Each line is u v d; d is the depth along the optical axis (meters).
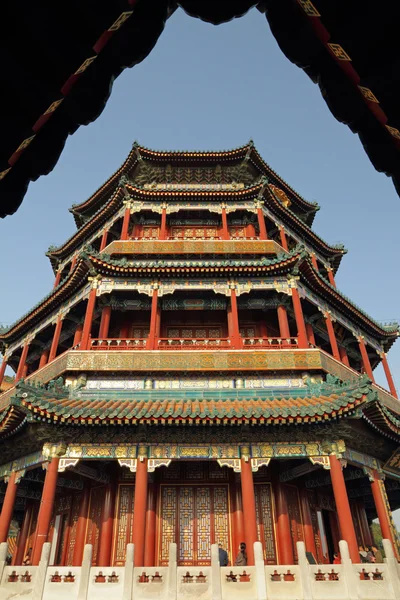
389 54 4.06
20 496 26.12
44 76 4.27
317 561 22.62
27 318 34.69
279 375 24.72
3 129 4.50
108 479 22.95
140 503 19.36
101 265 27.73
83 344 25.86
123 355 24.81
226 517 22.28
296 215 39.09
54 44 4.03
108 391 23.98
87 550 15.43
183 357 24.81
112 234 36.50
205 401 23.03
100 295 27.95
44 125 4.85
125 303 28.81
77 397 23.64
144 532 18.88
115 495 22.70
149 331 29.22
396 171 4.86
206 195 34.28
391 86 4.22
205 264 27.73
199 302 29.03
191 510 22.44
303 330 26.47
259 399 23.22
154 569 15.05
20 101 4.39
